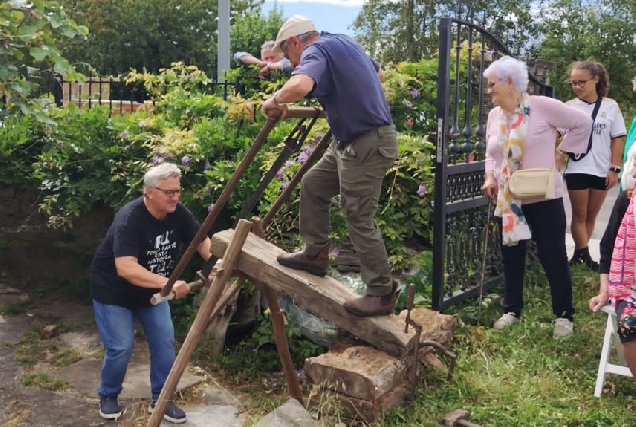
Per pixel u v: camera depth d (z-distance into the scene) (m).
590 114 6.10
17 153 6.42
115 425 3.89
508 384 4.06
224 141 5.92
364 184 3.44
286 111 3.18
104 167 6.14
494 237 5.76
